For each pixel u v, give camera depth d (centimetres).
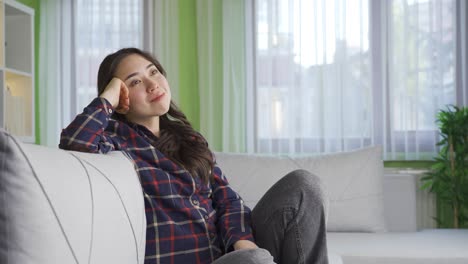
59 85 414
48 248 97
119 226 124
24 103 337
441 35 370
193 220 157
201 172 168
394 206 317
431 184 364
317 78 385
